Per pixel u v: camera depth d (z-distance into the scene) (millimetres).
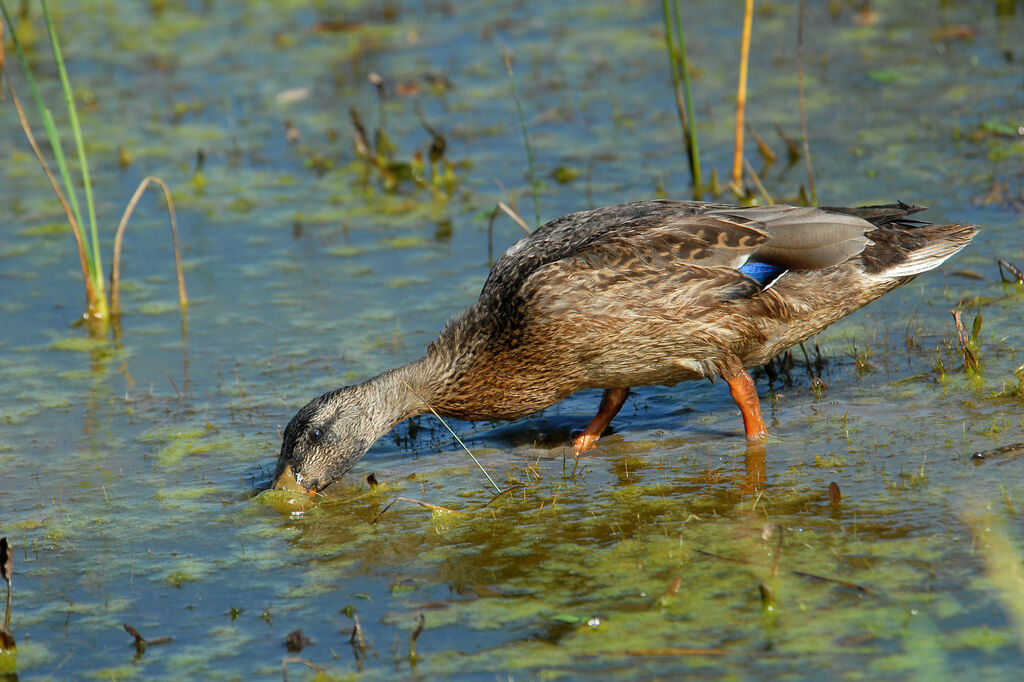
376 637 8297
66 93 14531
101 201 18156
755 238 10898
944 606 7957
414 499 10570
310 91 21688
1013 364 11734
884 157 17391
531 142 19188
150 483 11062
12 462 11523
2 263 16438
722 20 23609
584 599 8562
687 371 11227
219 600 8992
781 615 8070
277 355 13570
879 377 11977
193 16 25953
